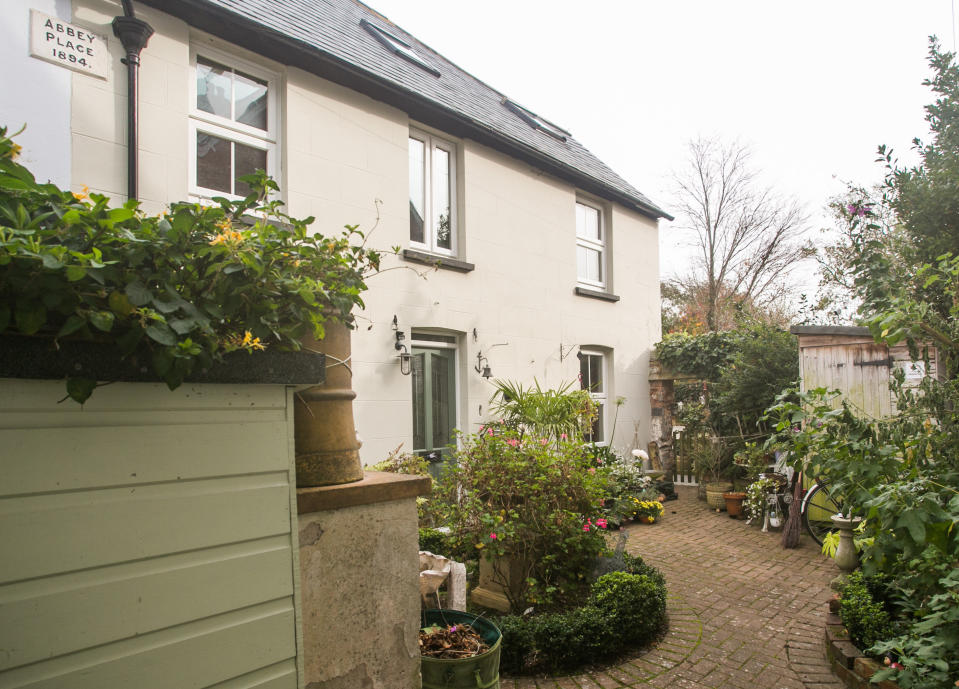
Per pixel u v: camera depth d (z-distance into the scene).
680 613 4.51
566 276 9.12
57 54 4.18
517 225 8.31
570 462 4.64
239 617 1.64
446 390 7.39
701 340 10.25
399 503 2.22
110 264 1.38
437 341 7.26
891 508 2.07
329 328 2.24
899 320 2.68
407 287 6.68
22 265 1.25
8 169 1.46
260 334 1.69
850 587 3.91
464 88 9.20
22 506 1.29
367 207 6.29
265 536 1.72
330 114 6.02
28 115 4.03
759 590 5.05
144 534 1.46
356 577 2.06
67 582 1.34
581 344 9.36
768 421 8.79
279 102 5.75
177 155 4.86
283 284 1.77
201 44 5.24
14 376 1.26
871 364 6.56
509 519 4.32
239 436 1.69
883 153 3.50
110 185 4.43
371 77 6.16
